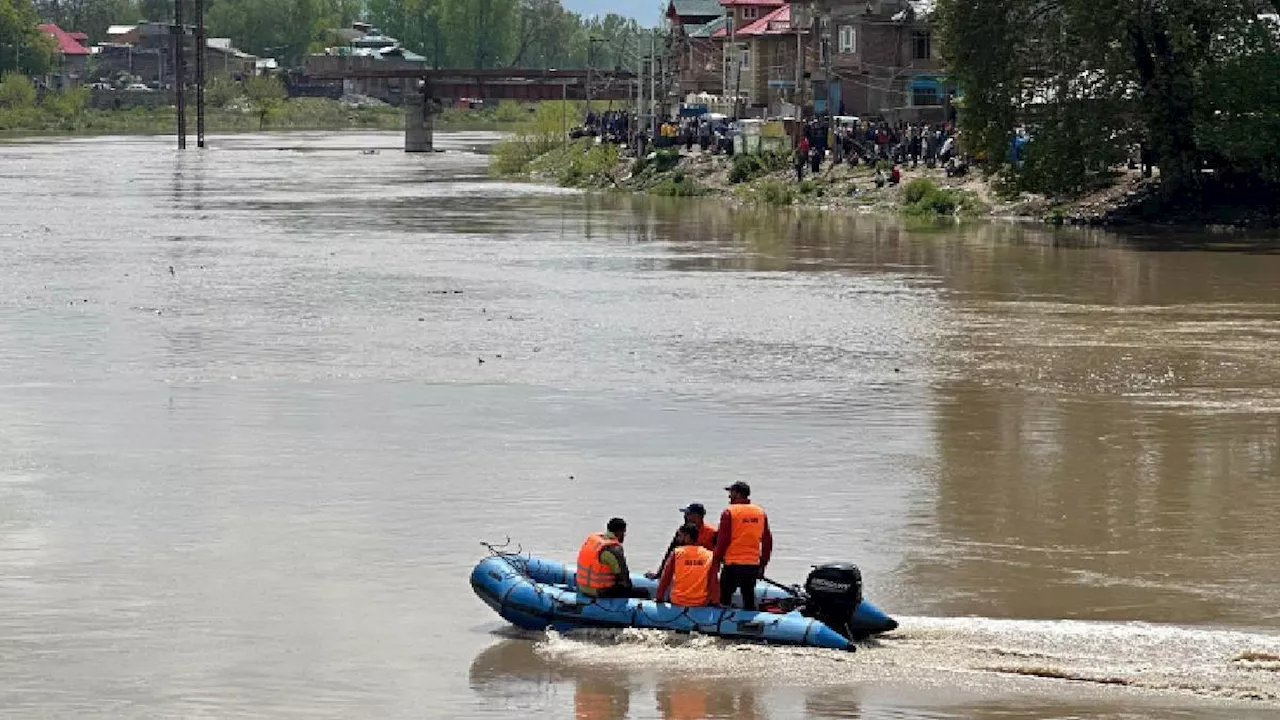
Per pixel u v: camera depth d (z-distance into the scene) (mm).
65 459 31547
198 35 180125
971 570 24641
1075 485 29750
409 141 179125
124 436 33469
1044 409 36406
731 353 43281
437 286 56844
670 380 39594
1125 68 76312
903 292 55312
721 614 21328
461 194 106500
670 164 111438
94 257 66000
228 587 23969
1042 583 23984
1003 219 83062
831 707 19203
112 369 40750
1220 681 19906
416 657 21156
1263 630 21859
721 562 21578
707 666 20531
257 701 19766
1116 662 20562
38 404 36562
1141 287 56562
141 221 83938
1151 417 35562
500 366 41281
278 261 64812
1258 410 36312
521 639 21766
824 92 116625
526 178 125188
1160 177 81250
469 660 21031
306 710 19469
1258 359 42531
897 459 31750
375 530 26859
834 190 94875
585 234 76875
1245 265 62594
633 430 34156
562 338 45625
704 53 149875
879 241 72688
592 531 26797
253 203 97500
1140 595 23391
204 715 19312
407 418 35250
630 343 44844
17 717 19250
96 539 26344
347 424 34688
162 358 42250
